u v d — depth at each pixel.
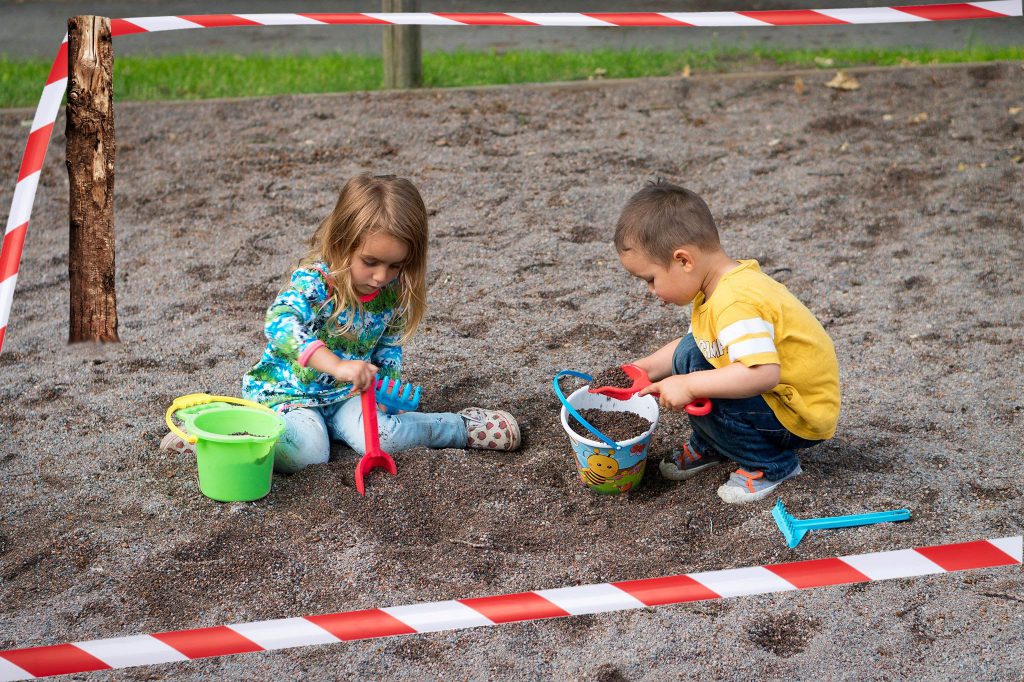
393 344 3.61
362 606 2.74
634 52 8.59
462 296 4.73
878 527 2.96
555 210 5.59
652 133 6.59
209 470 3.13
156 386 3.96
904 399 3.73
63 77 3.53
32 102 7.29
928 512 3.04
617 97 7.18
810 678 2.48
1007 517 3.00
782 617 2.66
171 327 4.46
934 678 2.46
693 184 5.87
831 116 6.76
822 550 2.87
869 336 4.23
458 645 2.61
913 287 4.66
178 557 2.92
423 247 3.28
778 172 5.98
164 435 3.61
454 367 4.11
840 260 4.95
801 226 5.33
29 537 3.04
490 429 3.52
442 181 5.96
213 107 7.02
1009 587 2.73
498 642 2.62
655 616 2.68
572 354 4.21
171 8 11.25
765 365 2.82
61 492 3.27
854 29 9.73
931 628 2.61
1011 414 3.61
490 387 3.96
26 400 3.85
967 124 6.55
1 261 3.25
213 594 2.79
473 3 11.55
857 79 7.36
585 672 2.52
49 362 4.14
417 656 2.58
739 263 3.00
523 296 4.73
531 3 11.56
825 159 6.13
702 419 3.13
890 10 3.50
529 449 3.53
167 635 2.32
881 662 2.51
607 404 3.39
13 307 4.65
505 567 2.87
